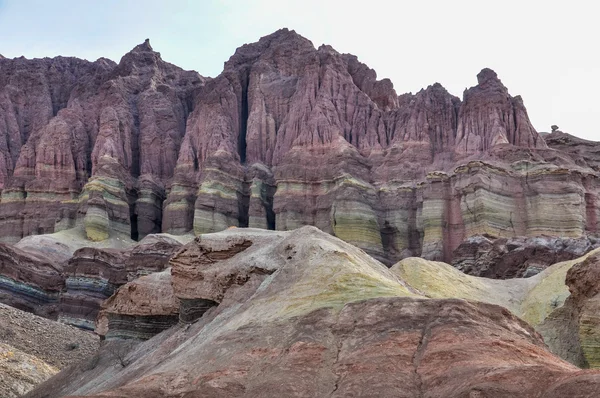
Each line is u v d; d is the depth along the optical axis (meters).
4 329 63.53
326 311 28.00
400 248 105.50
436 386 20.52
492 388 18.33
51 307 94.31
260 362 25.30
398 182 110.31
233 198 116.44
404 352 23.39
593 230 95.19
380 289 30.84
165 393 24.00
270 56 142.62
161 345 37.00
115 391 23.48
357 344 24.84
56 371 52.28
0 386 43.84
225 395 22.67
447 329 23.92
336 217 105.62
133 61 156.88
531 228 94.69
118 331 44.88
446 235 98.88
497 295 65.19
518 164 100.00
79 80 163.88
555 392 17.20
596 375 17.09
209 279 40.03
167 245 96.62
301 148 117.25
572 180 96.62
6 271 93.50
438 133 115.81
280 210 110.81
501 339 23.45
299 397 21.83
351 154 113.56
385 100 135.25
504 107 112.06
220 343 28.22
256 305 33.53
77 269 95.06
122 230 118.81
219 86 135.88
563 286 62.00
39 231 123.25
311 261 36.09
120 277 95.94
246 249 41.81
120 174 124.44
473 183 96.75
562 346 46.06
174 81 159.62
